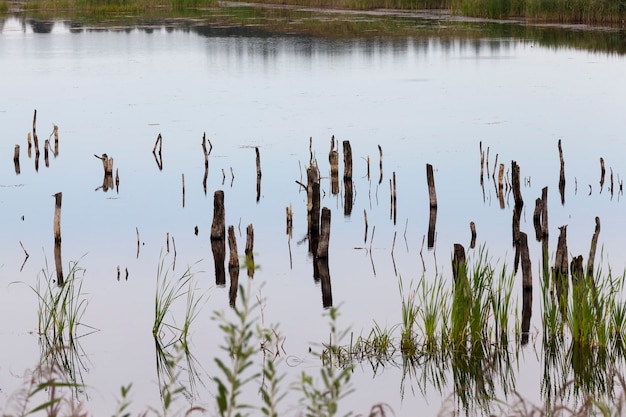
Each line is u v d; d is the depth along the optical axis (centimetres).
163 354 1338
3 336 1399
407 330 1314
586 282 1332
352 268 1739
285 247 1889
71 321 1398
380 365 1268
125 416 836
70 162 2638
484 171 2492
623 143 2750
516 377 1230
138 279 1688
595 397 1158
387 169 2517
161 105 3453
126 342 1382
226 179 2434
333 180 2316
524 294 1495
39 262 1792
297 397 1156
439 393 1187
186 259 1809
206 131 2984
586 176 2422
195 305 1510
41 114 3300
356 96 3594
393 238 1942
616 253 1780
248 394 1176
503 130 2942
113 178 2456
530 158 2606
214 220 1902
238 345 641
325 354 1290
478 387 1199
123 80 4084
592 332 1290
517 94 3569
